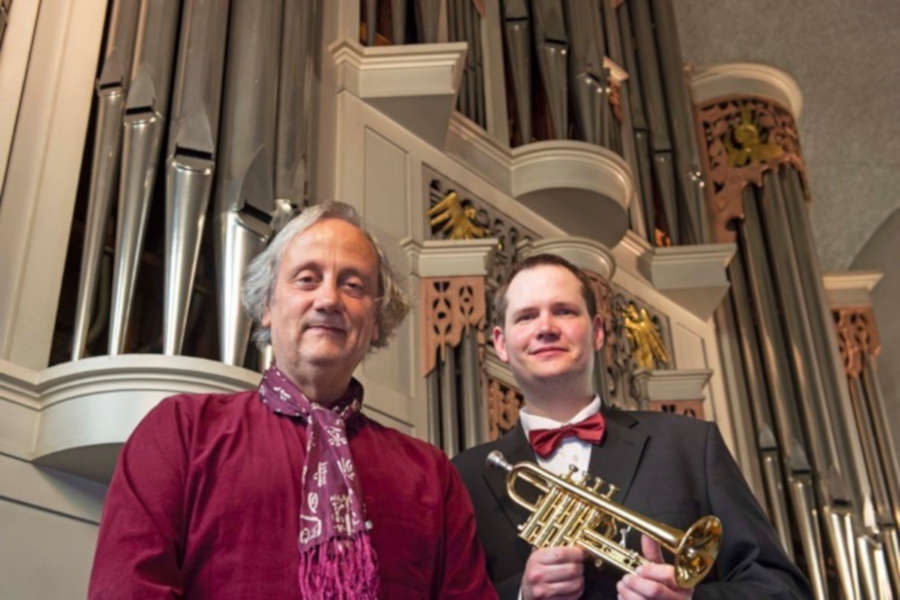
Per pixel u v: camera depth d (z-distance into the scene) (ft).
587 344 7.45
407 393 11.30
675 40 19.30
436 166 13.34
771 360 17.12
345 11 13.26
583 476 6.51
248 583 4.95
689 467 6.99
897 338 22.76
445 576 5.75
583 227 14.99
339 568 4.96
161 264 10.46
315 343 5.69
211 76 10.48
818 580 14.96
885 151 23.89
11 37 9.93
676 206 17.53
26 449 8.44
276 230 10.03
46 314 9.05
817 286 18.06
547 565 5.88
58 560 8.36
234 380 8.79
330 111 12.43
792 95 20.42
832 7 22.66
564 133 14.84
